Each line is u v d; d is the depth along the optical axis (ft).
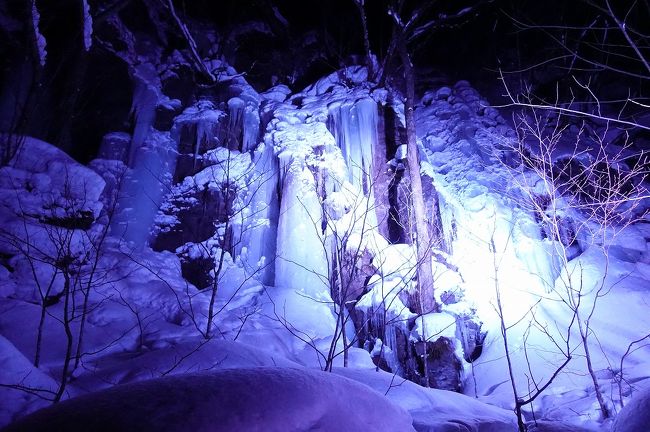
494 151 44.98
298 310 33.32
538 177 42.32
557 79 54.85
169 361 18.03
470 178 43.11
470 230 38.88
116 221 37.42
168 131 44.50
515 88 55.62
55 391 14.89
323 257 36.63
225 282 36.24
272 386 7.84
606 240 39.29
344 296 22.08
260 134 45.80
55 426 6.69
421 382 29.50
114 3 36.63
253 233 39.04
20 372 14.28
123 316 26.30
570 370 27.91
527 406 22.79
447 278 34.78
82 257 25.88
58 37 39.68
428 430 14.26
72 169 27.50
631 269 36.60
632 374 23.43
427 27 45.52
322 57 58.03
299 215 37.91
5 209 24.00
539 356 29.73
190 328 27.30
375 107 43.68
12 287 22.68
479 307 34.45
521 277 35.65
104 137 40.78
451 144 47.21
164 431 6.41
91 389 16.55
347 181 40.50
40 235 23.81
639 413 11.25
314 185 39.45
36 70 30.63
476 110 51.78
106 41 42.24
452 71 59.36
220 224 39.70
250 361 19.17
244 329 28.78
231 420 6.88
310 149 41.14
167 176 42.39
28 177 25.98
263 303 33.86
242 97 47.34
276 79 57.72
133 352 23.27
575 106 53.42
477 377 30.14
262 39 57.21
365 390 9.53
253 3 55.67
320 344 29.50
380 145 42.83
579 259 37.60
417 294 32.89
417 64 58.65
